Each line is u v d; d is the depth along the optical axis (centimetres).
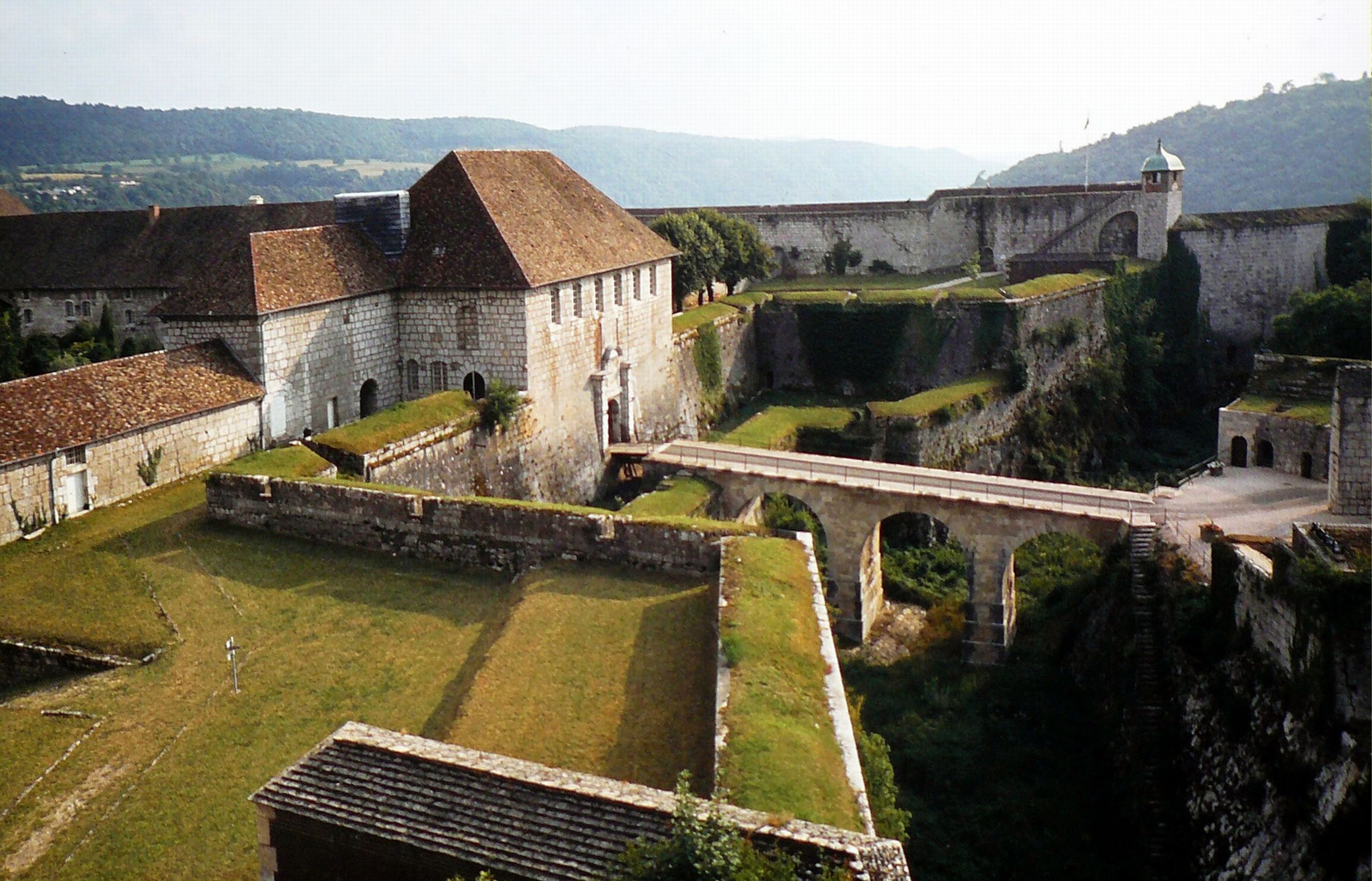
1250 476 5503
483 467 5081
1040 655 4900
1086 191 9400
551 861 1948
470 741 2502
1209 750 3656
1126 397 8475
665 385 6925
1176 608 4156
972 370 7819
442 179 5634
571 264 5625
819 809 2122
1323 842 3014
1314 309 6838
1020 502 4891
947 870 3494
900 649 5119
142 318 7962
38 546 3847
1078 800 3850
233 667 2995
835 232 10181
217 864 2300
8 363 6203
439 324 5400
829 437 6744
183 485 4378
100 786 2583
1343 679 3108
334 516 3878
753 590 3045
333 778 2177
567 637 3023
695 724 2577
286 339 4869
